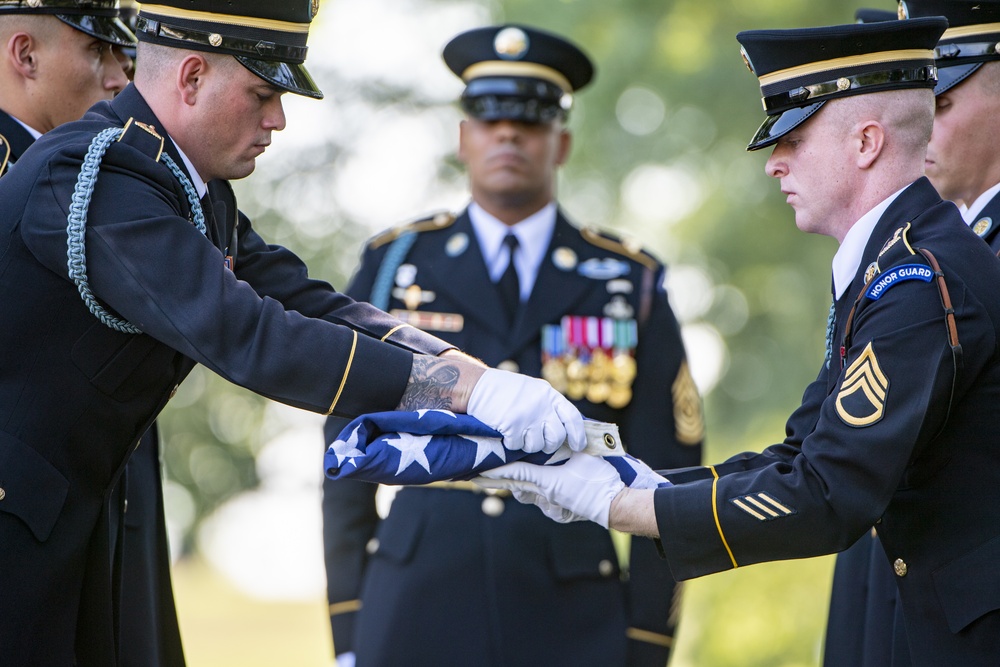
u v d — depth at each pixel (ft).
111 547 32.14
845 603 37.70
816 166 30.07
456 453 29.53
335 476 29.01
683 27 93.25
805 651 75.36
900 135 29.55
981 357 27.63
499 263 44.96
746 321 101.35
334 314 33.83
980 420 27.94
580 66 46.21
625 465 31.01
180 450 136.05
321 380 29.09
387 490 45.27
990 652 27.63
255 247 34.40
